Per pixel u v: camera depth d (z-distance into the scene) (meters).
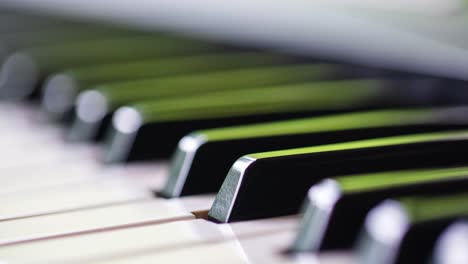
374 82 0.39
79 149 0.37
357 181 0.28
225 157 0.32
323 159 0.30
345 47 0.40
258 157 0.30
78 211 0.31
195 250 0.28
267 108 0.35
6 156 0.36
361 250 0.27
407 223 0.26
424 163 0.31
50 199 0.32
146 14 0.48
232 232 0.29
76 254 0.28
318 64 0.41
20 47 0.46
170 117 0.35
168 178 0.32
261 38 0.43
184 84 0.39
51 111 0.40
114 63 0.44
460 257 0.26
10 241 0.29
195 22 0.46
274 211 0.30
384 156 0.31
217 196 0.30
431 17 0.40
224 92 0.38
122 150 0.35
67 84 0.41
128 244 0.29
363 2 0.43
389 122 0.33
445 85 0.36
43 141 0.38
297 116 0.36
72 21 0.52
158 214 0.30
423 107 0.37
